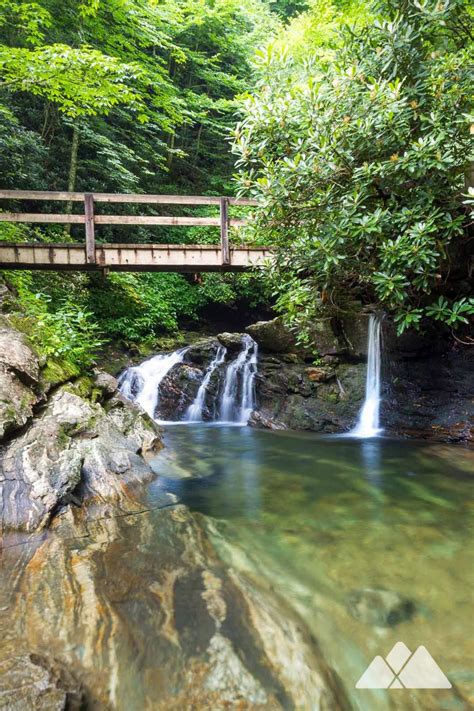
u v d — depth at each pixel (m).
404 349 5.83
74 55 5.70
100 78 6.33
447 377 5.62
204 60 13.31
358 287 5.43
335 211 3.92
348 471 4.05
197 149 14.71
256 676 1.53
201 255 6.57
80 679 1.49
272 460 4.49
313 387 6.40
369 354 6.13
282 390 6.66
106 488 3.24
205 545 2.54
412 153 3.44
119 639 1.69
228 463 4.38
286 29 14.78
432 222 3.52
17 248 6.13
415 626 1.82
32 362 3.93
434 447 4.89
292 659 1.62
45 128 10.33
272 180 3.86
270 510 3.09
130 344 9.95
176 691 1.46
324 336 6.44
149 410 7.73
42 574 2.18
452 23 4.33
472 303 4.20
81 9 7.72
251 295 12.47
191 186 14.87
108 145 10.66
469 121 3.33
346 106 3.66
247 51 14.88
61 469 3.03
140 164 12.54
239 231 5.87
